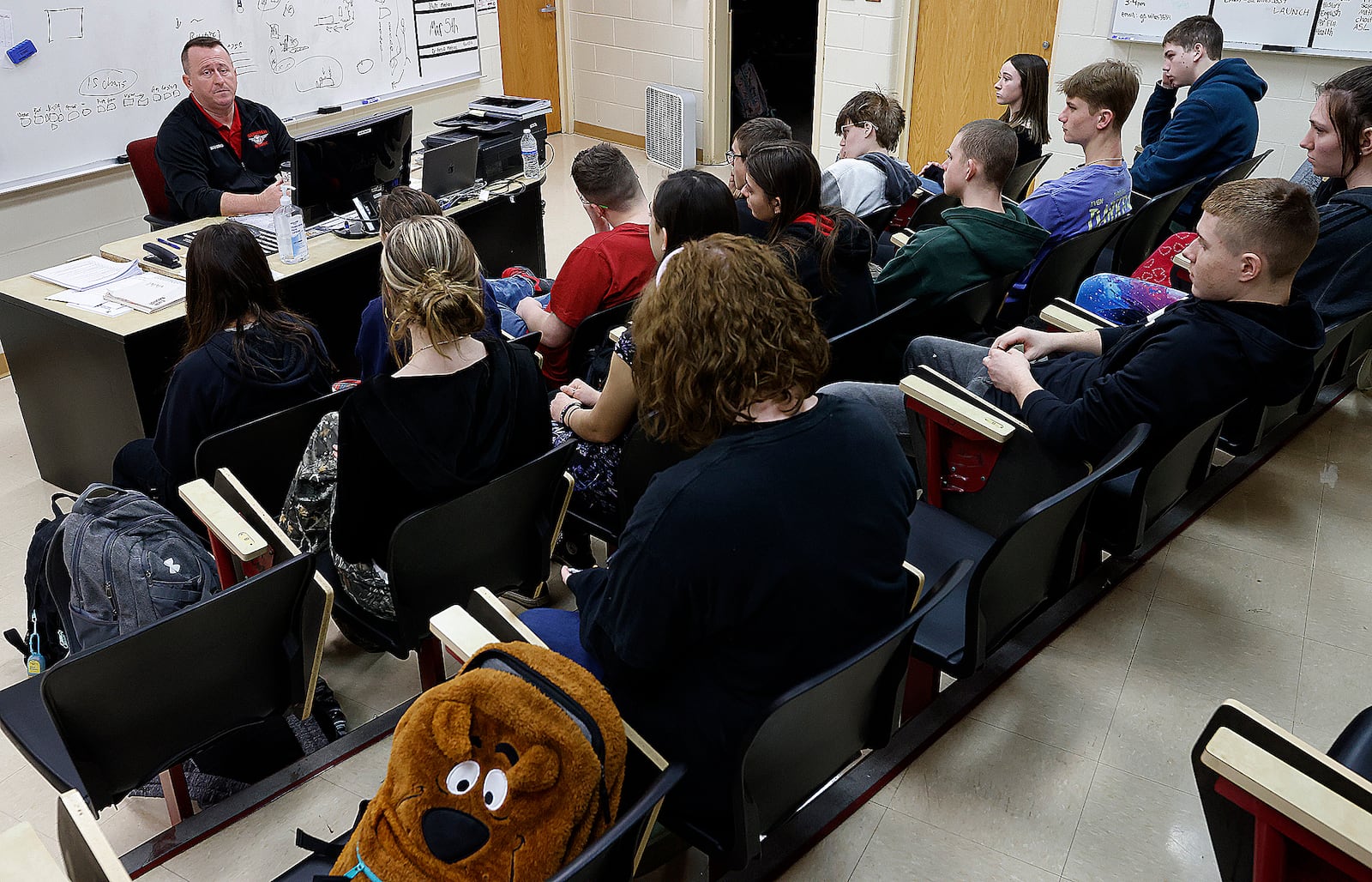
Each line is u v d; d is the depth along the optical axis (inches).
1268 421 94.7
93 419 118.2
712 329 42.3
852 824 63.5
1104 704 73.7
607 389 82.0
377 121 139.3
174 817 72.3
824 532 43.6
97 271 122.0
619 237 108.9
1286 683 76.1
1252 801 41.8
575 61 291.7
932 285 102.7
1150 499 77.2
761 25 271.1
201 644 58.9
